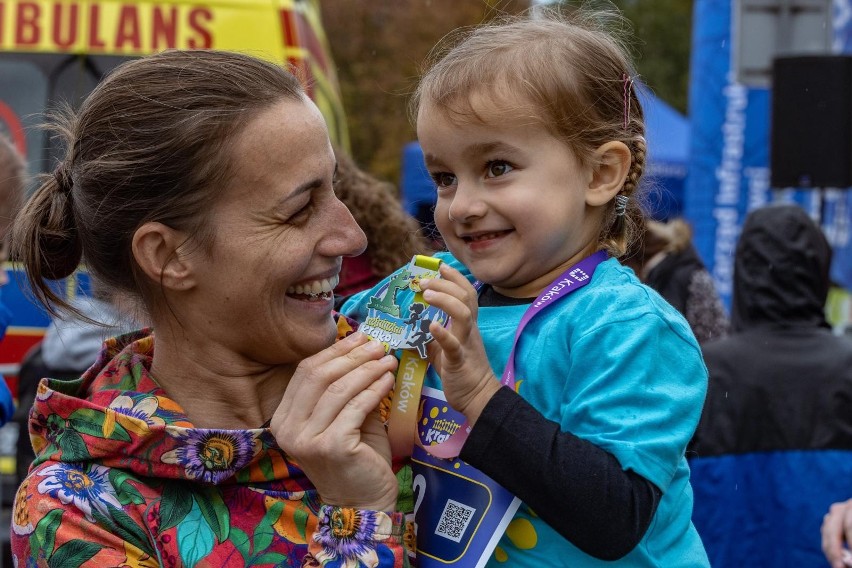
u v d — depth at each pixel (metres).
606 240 1.81
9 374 5.48
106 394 1.70
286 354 1.68
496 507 1.59
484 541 1.58
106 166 1.62
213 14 5.71
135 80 1.64
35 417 1.71
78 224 1.69
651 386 1.58
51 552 1.56
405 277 1.64
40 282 1.75
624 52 1.95
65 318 1.79
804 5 6.69
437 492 1.65
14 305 5.48
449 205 1.73
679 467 1.78
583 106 1.71
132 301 1.75
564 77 1.69
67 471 1.63
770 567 3.37
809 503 3.34
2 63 5.68
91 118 1.66
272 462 1.66
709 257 8.15
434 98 1.71
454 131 1.69
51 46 5.68
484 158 1.68
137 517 1.59
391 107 18.53
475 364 1.55
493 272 1.70
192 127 1.58
